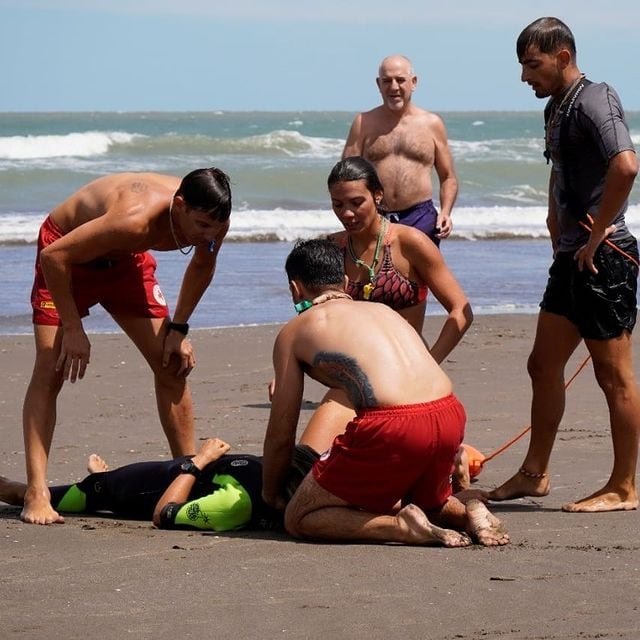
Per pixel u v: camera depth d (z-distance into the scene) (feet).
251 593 32.37
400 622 29.71
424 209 66.33
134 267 46.29
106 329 92.94
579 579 33.35
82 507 44.39
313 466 38.81
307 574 34.24
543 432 44.52
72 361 43.09
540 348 43.73
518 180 236.63
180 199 42.27
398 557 36.01
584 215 41.81
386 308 39.73
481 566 34.78
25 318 97.19
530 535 39.17
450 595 31.91
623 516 42.04
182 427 48.44
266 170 223.71
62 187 210.38
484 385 71.51
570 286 42.27
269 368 78.33
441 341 43.96
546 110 43.06
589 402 65.92
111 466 52.80
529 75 42.09
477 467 48.29
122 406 66.69
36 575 34.53
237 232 153.07
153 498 42.80
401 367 37.45
